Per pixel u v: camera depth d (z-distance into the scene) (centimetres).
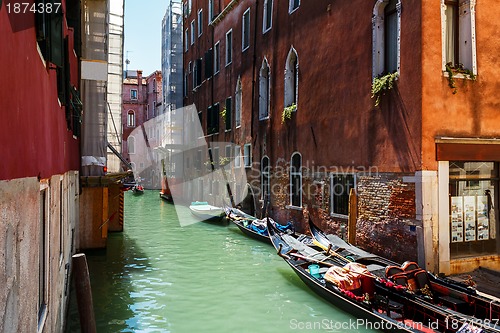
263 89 1639
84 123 1258
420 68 853
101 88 1271
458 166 888
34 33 322
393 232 920
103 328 668
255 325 682
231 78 1969
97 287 884
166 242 1370
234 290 861
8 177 222
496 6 917
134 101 4362
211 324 686
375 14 985
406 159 885
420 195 845
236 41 1911
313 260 897
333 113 1147
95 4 1254
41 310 373
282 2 1454
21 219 253
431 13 860
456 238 880
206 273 991
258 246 1302
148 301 797
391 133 930
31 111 303
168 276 966
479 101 898
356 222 1040
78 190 1130
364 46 1023
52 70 456
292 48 1377
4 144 214
